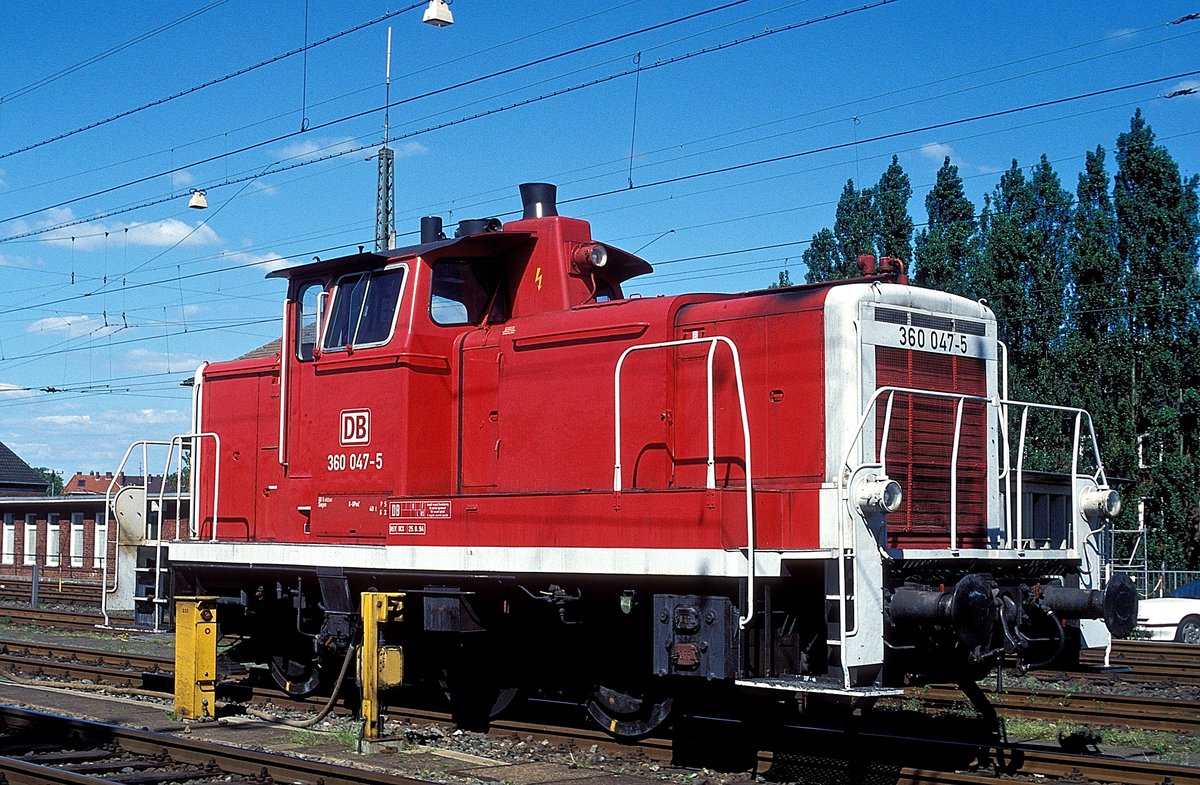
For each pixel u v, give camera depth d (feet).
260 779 28.07
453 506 33.14
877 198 127.24
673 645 28.19
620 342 32.53
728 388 30.76
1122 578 28.66
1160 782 26.86
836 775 28.81
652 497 28.55
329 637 36.58
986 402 30.83
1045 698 40.27
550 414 33.71
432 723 36.40
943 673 28.94
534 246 36.32
